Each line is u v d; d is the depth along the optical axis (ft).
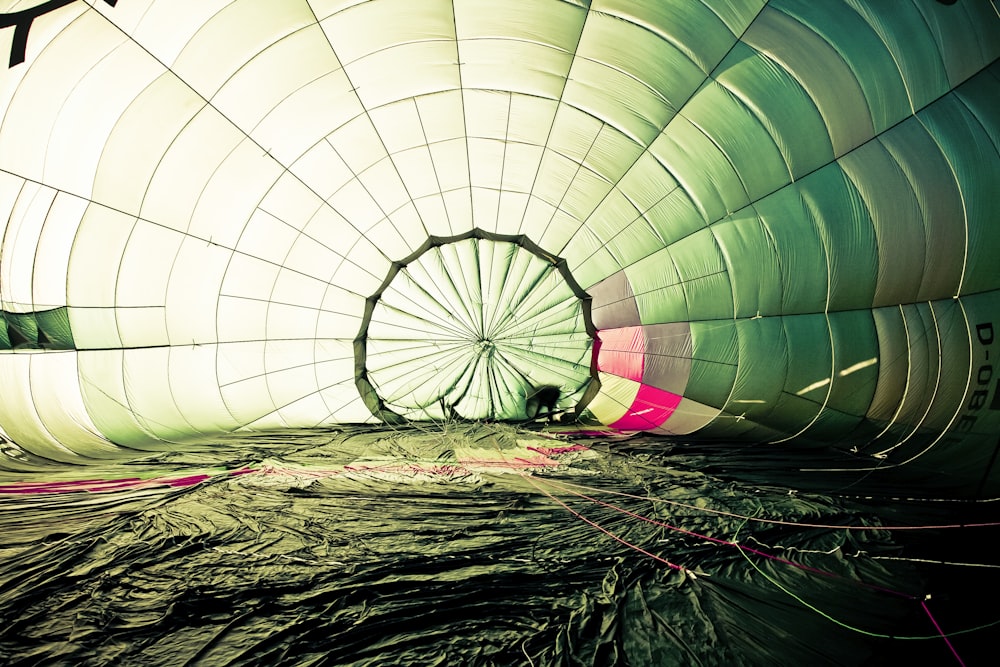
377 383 36.19
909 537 18.19
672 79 27.89
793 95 27.25
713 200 31.53
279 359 34.42
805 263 30.81
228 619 13.39
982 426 25.00
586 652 12.33
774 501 21.52
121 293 30.09
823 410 31.94
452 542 17.62
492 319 35.81
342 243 33.50
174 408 32.71
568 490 22.79
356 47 27.04
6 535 17.87
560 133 31.12
